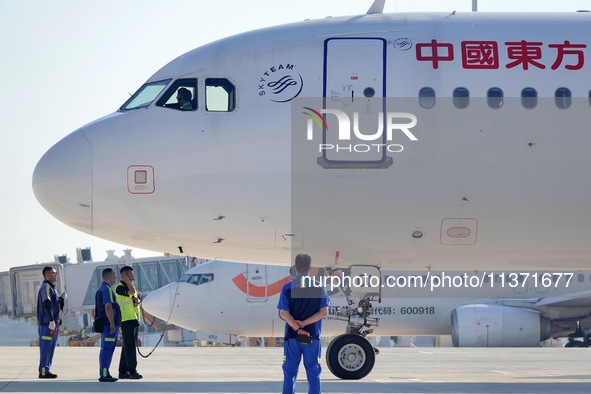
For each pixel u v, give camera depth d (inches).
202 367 1994.3
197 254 1569.9
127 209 1488.7
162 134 1483.8
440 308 2920.8
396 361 2228.1
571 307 2942.9
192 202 1478.8
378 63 1475.1
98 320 1492.4
